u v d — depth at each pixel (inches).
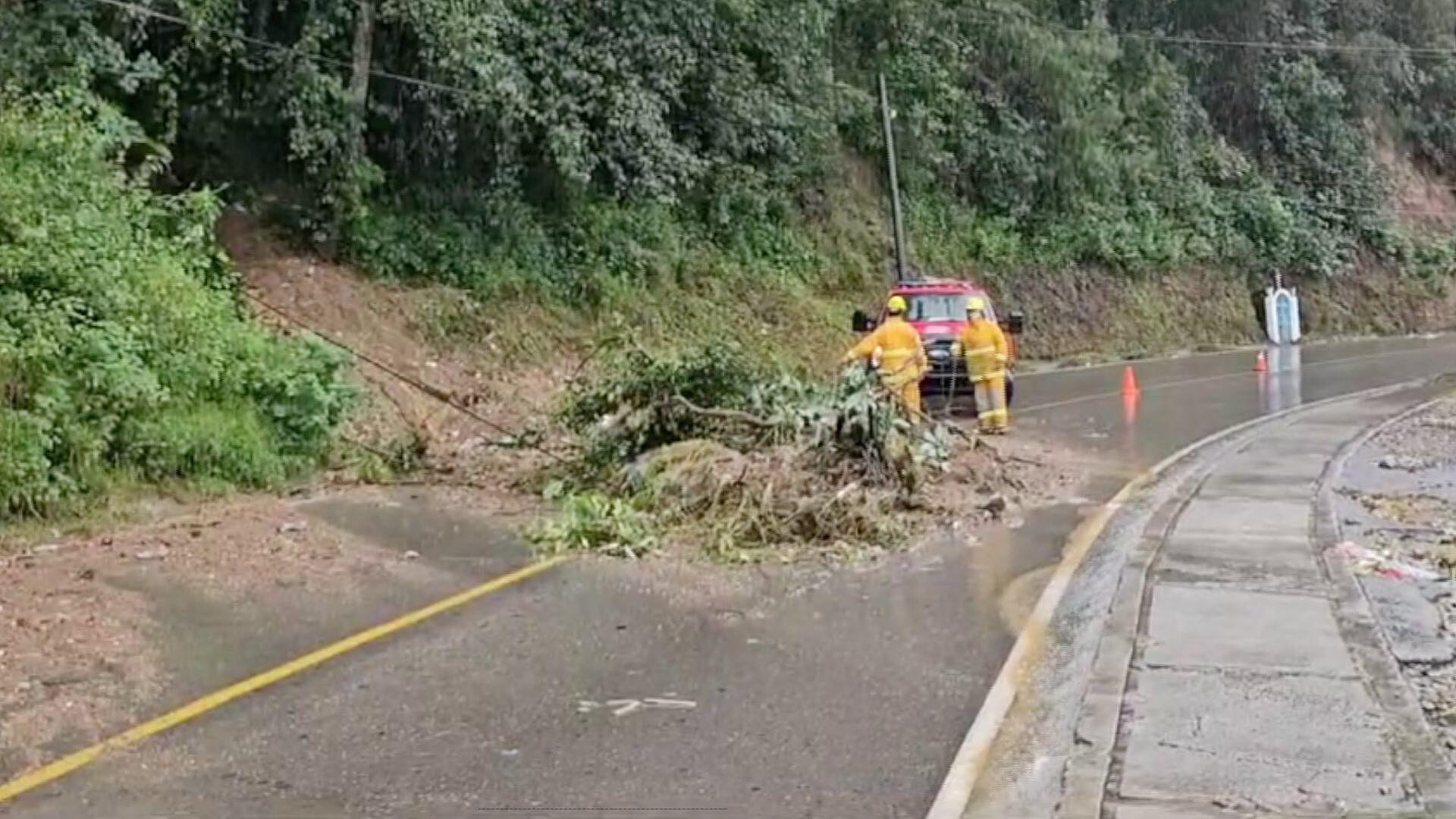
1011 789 205.5
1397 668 256.2
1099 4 1477.6
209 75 650.2
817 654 280.5
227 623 298.5
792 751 221.8
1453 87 1969.7
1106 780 198.4
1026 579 351.3
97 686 251.3
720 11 915.4
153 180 634.2
